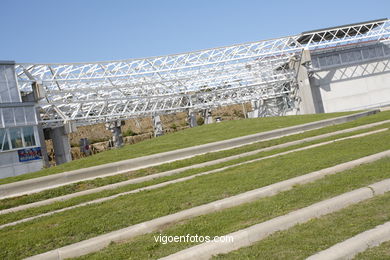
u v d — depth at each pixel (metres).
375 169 10.59
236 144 21.11
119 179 15.23
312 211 7.80
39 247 7.76
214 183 11.69
